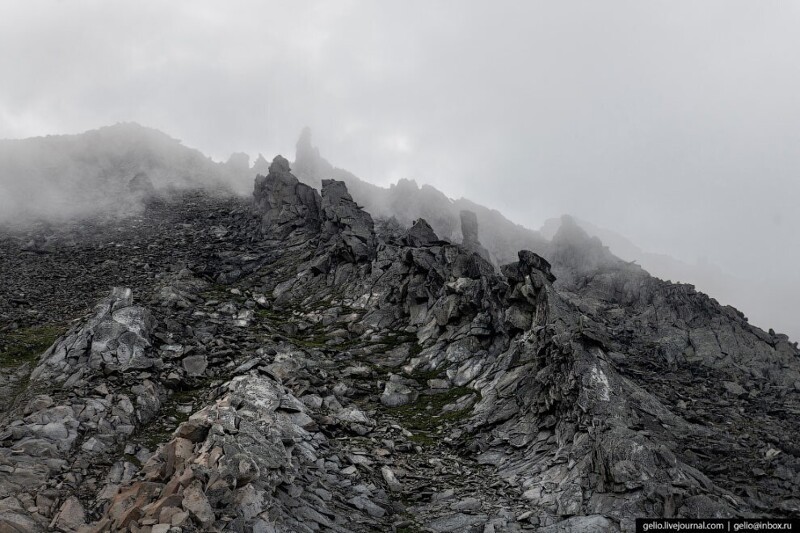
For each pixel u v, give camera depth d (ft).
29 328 127.24
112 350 104.99
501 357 122.31
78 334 107.86
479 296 134.72
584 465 81.20
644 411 106.63
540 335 114.42
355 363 127.54
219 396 97.30
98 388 92.84
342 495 74.59
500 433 99.96
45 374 98.17
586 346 103.96
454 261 149.48
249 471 62.13
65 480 70.49
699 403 120.47
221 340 123.44
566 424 93.15
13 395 93.15
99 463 76.13
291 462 74.38
